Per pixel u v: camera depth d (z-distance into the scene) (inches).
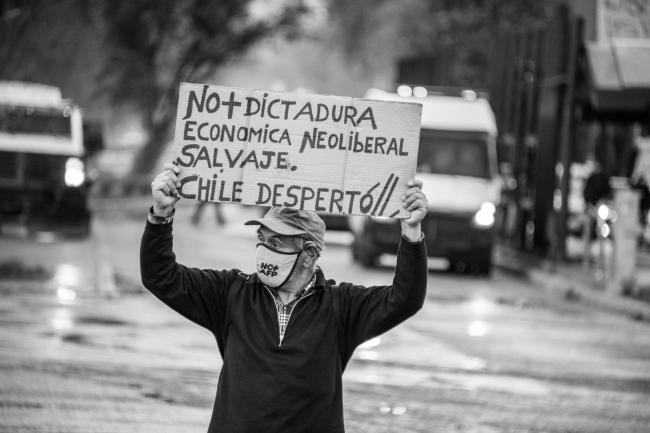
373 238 1507.1
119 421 567.5
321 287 328.8
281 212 335.3
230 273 335.6
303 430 320.5
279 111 339.0
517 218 1873.8
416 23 3735.2
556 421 624.4
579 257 1769.2
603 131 2074.3
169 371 697.6
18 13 2458.2
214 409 328.2
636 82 1501.0
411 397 668.1
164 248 327.3
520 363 804.6
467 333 944.9
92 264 1310.3
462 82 2578.7
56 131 1759.4
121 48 3383.4
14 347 747.4
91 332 824.3
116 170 4498.0
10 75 2834.6
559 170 2004.2
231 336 327.3
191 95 339.9
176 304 328.2
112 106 3563.0
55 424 555.5
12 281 1104.8
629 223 1245.1
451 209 1528.1
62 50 3154.5
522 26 2657.5
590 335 974.4
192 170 339.0
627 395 707.4
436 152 1589.6
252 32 3435.0
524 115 1898.4
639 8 1542.8
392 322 327.9
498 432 591.8
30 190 1723.7
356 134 338.0
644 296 1227.2
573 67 1571.1
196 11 3368.6
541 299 1267.2
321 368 322.3
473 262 1545.3
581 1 1555.1
